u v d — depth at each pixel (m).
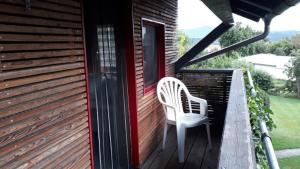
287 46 13.88
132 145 3.13
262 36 4.27
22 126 1.45
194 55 4.64
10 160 1.38
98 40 2.56
